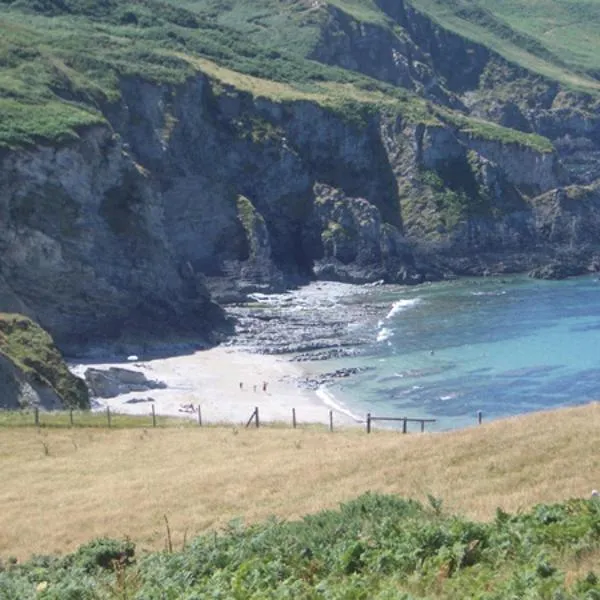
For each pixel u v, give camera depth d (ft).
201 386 329.52
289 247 589.73
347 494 112.06
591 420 130.21
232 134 584.81
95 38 599.98
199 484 130.31
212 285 521.24
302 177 598.75
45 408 260.01
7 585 75.61
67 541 111.34
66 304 399.24
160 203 456.45
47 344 297.53
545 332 411.75
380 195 628.69
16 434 178.40
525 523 69.56
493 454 119.44
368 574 63.26
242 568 65.82
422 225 611.06
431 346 389.80
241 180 581.53
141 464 152.46
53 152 410.52
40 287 393.91
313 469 129.59
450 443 128.06
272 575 64.39
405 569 64.18
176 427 189.88
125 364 368.89
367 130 638.12
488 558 63.87
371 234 583.17
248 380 339.36
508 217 633.20
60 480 145.07
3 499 135.54
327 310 481.46
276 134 598.75
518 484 106.32
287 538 76.13
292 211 593.83
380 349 387.96
